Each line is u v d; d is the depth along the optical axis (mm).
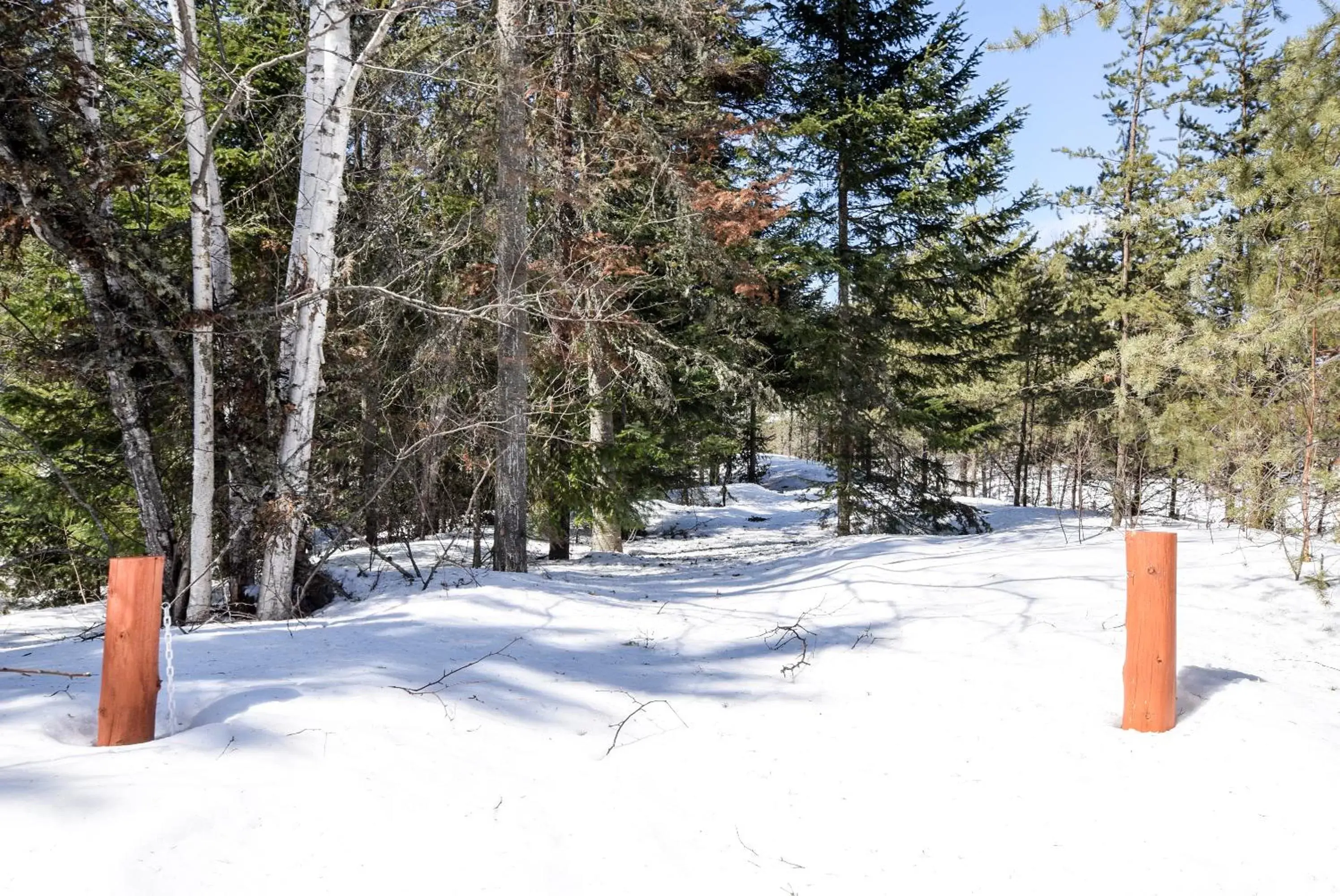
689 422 14172
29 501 9680
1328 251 6688
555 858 2779
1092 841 2967
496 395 9117
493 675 4691
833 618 6566
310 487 7090
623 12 9672
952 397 20016
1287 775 3244
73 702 3660
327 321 7801
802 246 13273
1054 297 24375
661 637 6129
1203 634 5484
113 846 2332
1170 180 9867
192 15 6805
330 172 6820
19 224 5992
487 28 8773
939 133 13523
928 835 3066
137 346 6883
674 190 11016
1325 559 7230
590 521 12438
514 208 8680
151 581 3307
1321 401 6184
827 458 15102
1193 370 6871
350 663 4633
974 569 7953
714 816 3191
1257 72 9016
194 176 6520
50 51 6012
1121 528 11977
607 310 9453
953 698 4461
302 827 2672
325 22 6836
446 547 11234
